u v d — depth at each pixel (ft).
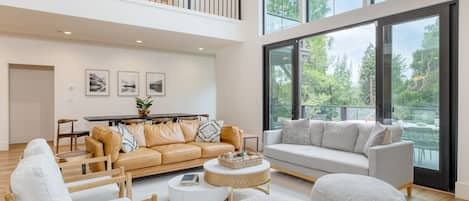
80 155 11.73
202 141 15.79
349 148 12.82
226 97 23.49
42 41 21.31
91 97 23.21
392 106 13.46
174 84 27.58
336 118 16.43
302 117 18.20
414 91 12.67
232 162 10.07
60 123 20.68
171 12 18.28
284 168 13.53
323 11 17.37
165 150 13.44
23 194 4.72
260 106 20.35
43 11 14.29
